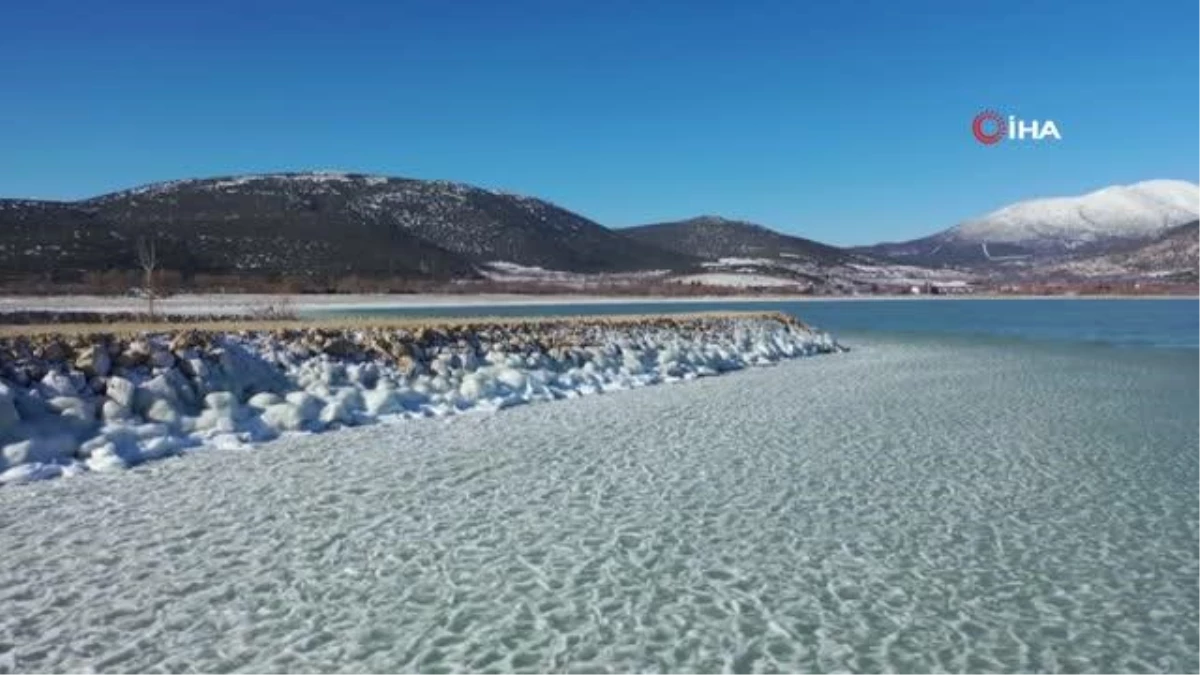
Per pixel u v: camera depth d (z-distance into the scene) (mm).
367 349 21969
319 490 12312
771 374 28031
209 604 8422
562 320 32469
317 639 7754
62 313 40094
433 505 11641
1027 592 8930
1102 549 10133
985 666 7445
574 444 15586
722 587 8992
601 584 9031
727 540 10367
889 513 11453
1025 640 7910
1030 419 18422
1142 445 15680
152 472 13266
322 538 10289
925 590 8969
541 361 25188
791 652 7668
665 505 11742
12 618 8062
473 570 9359
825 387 24078
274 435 16094
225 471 13367
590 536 10461
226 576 9109
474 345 25000
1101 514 11445
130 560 9508
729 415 18859
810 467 13906
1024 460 14445
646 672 7305
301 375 19469
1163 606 8609
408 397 19484
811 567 9547
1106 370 28828
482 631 7965
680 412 19281
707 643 7805
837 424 17750
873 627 8141
